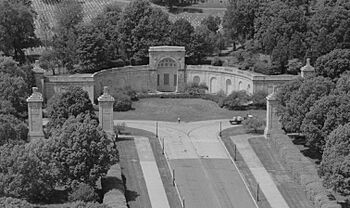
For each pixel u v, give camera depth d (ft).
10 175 637.71
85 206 601.21
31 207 582.35
